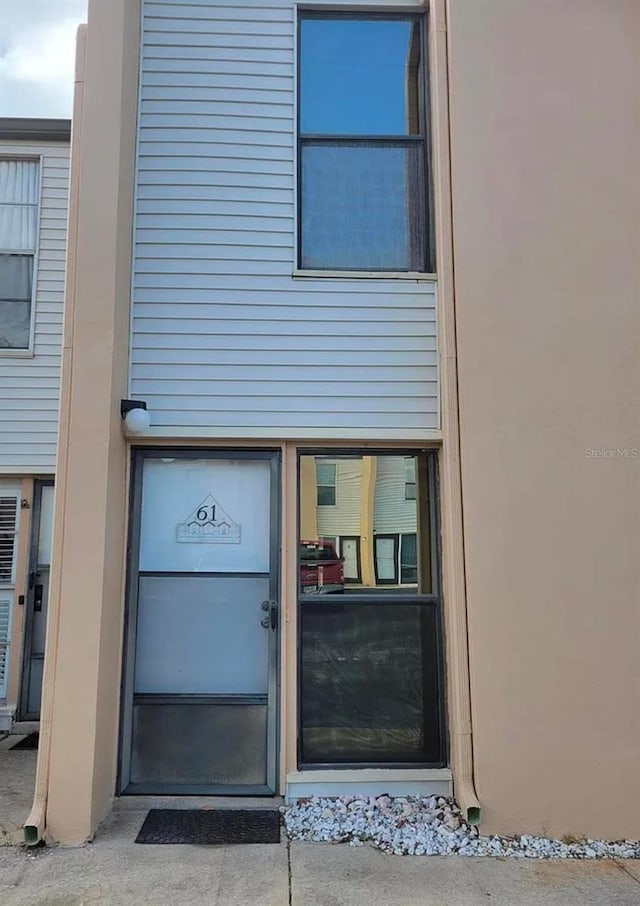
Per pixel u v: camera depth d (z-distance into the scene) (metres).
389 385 4.55
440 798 4.14
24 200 6.82
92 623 3.84
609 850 3.74
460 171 4.43
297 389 4.52
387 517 4.52
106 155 4.25
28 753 5.32
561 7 4.55
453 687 4.14
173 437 4.39
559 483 4.14
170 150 4.67
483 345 4.27
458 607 4.11
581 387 4.22
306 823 3.87
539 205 4.39
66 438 4.00
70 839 3.64
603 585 4.06
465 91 4.49
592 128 4.45
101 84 4.30
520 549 4.09
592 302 4.30
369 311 4.62
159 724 4.25
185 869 3.39
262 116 4.76
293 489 4.47
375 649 4.37
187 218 4.62
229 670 4.34
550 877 3.43
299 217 4.73
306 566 4.44
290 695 4.25
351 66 4.93
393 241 4.77
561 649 4.01
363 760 4.25
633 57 4.52
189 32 4.78
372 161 4.84
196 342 4.51
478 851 3.68
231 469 4.53
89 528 3.92
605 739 3.94
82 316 4.10
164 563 4.42
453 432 4.29
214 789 4.18
